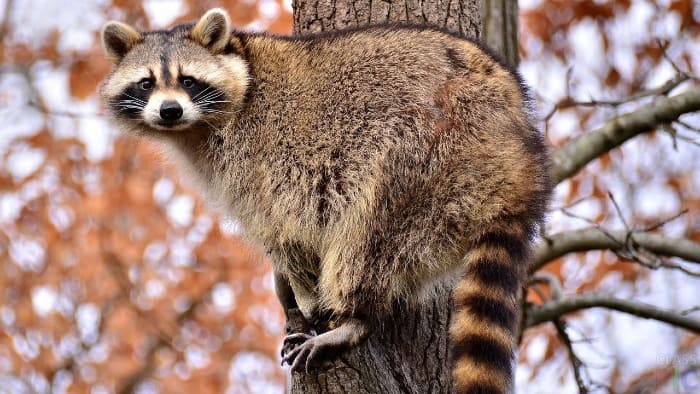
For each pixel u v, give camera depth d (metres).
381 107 9.56
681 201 16.70
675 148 12.57
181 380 17.28
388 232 9.48
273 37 10.41
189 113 10.27
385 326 9.80
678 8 15.64
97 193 17.02
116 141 17.22
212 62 10.37
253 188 10.07
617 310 12.84
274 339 17.47
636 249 12.79
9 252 17.11
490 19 13.01
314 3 10.95
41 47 17.77
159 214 17.17
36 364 17.08
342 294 9.60
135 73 10.82
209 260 17.34
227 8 16.20
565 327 13.38
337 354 9.47
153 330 17.50
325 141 9.72
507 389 8.70
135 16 17.20
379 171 9.48
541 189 9.46
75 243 17.03
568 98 12.70
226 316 17.50
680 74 12.80
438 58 9.55
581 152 13.01
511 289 9.02
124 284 17.30
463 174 9.31
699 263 12.72
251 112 10.09
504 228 9.19
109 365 17.17
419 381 9.86
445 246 9.39
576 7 15.74
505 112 9.44
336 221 9.66
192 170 10.82
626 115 12.98
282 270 10.11
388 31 9.84
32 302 17.14
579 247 12.88
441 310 10.08
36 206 17.11
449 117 9.37
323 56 9.89
